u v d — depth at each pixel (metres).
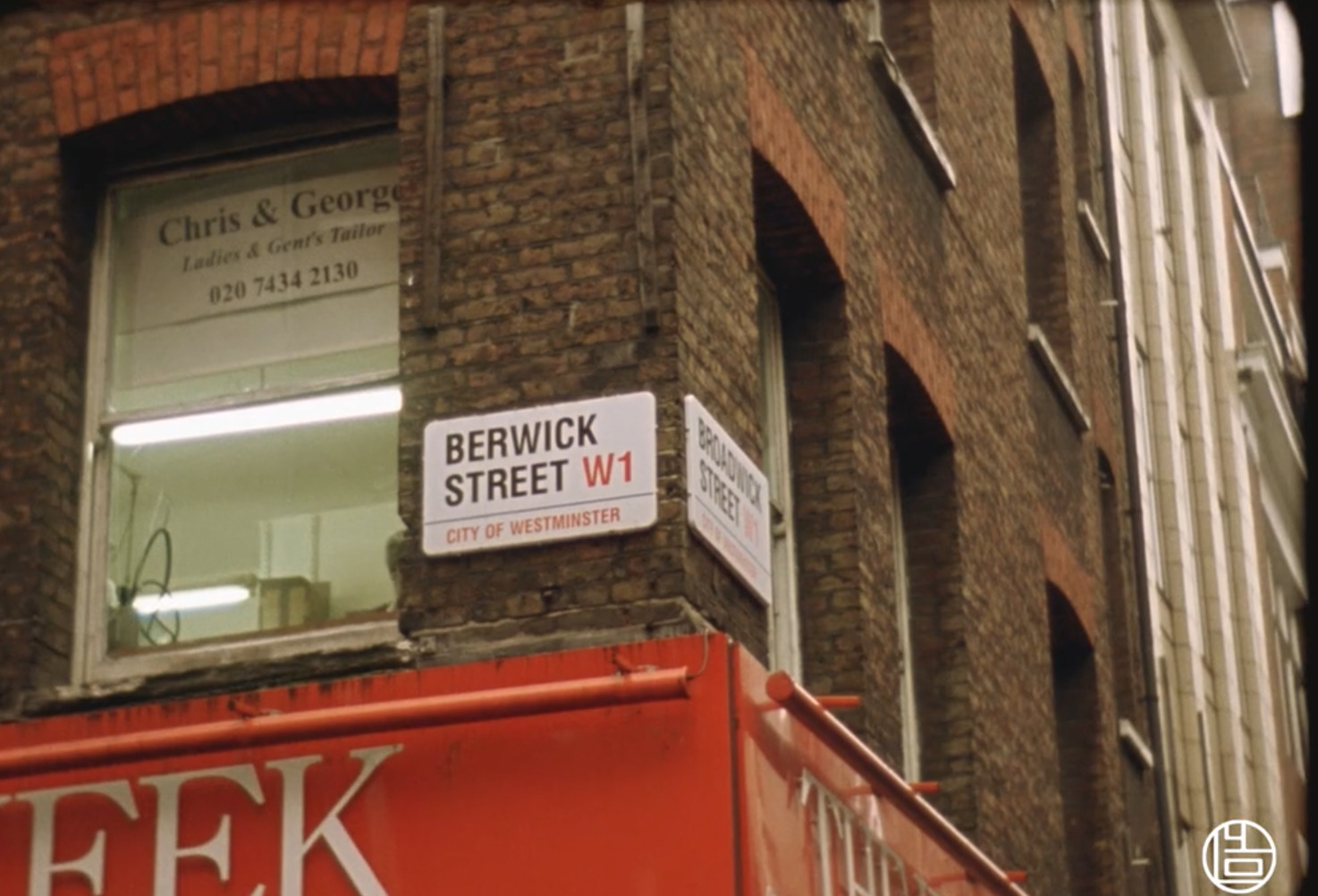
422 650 9.09
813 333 11.76
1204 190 27.62
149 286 10.36
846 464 11.54
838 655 11.30
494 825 8.41
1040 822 14.13
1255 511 28.05
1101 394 19.09
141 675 9.66
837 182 11.86
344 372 10.08
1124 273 20.92
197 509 10.01
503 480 9.16
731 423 9.64
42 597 9.77
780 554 11.38
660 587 8.90
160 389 10.20
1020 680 14.20
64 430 10.08
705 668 8.39
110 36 10.37
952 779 12.82
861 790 9.38
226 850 8.60
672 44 9.61
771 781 8.45
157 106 10.25
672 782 8.30
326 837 8.53
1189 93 27.36
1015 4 17.11
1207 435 25.05
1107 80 21.08
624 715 8.41
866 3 12.88
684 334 9.27
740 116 10.40
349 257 10.21
